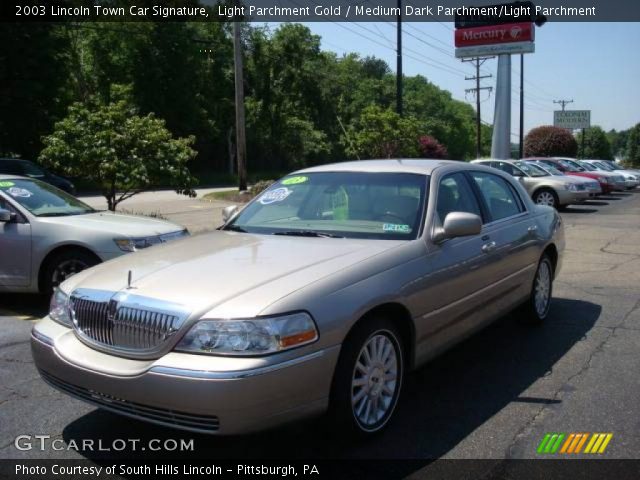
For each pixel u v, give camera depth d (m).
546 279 6.43
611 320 6.57
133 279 3.71
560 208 20.16
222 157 51.81
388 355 3.90
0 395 4.61
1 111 28.77
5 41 28.39
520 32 31.80
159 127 11.07
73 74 39.66
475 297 4.77
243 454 3.69
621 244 12.35
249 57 51.09
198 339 3.21
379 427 3.83
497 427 4.00
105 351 3.53
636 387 4.67
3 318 6.80
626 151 128.25
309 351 3.29
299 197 5.04
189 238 4.74
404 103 78.56
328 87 55.69
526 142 59.19
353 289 3.60
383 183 4.86
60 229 6.86
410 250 4.16
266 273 3.63
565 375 4.94
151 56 41.88
